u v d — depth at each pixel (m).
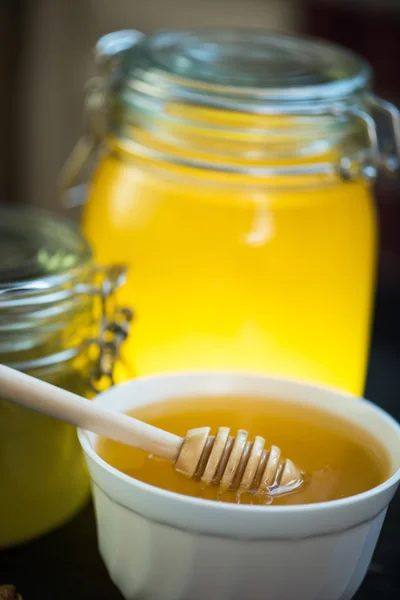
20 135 0.99
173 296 0.59
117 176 0.61
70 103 0.98
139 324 0.60
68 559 0.54
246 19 0.91
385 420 0.52
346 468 0.51
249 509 0.47
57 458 0.54
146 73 0.58
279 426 0.53
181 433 0.53
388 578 0.54
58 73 0.97
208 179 0.59
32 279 0.53
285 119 0.58
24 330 0.53
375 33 0.87
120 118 0.60
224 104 0.57
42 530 0.55
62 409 0.50
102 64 0.63
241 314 0.59
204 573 0.48
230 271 0.59
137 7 0.93
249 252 0.59
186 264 0.59
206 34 0.64
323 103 0.58
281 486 0.50
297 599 0.49
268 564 0.48
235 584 0.48
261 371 0.60
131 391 0.53
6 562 0.54
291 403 0.54
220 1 0.91
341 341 0.61
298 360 0.60
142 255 0.60
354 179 0.60
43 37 0.95
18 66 0.96
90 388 0.56
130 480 0.48
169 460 0.50
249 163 0.58
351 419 0.53
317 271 0.59
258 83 0.58
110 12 0.94
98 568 0.54
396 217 0.88
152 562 0.49
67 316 0.54
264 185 0.59
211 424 0.53
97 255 0.61
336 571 0.49
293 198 0.59
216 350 0.59
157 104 0.58
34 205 1.02
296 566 0.48
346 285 0.60
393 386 0.67
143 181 0.60
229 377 0.54
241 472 0.50
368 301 0.62
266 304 0.59
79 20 0.95
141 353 0.60
